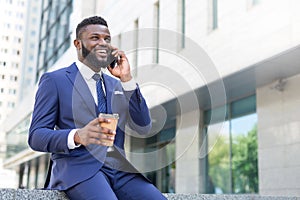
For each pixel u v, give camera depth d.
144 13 7.46
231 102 8.63
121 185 1.86
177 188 9.52
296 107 6.78
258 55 6.50
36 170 14.97
